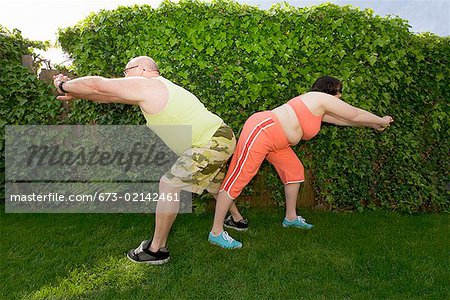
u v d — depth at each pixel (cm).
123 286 206
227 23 322
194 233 289
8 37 354
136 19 320
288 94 329
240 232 296
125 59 320
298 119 262
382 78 331
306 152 345
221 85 320
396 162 351
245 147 256
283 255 251
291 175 300
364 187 352
